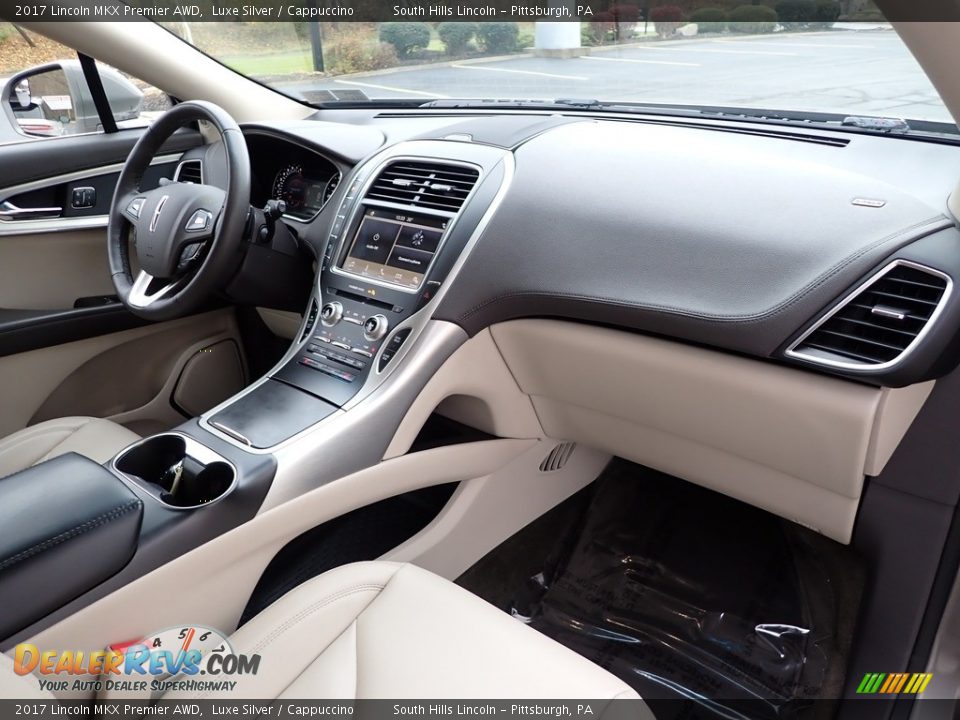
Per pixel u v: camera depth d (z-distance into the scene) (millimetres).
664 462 1355
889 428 1001
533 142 1364
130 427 1746
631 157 1279
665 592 1511
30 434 1343
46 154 1617
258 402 1202
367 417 1157
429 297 1244
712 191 1158
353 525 1339
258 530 1019
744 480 1247
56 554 818
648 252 1138
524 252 1220
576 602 1508
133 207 1365
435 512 1432
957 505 1063
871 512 1132
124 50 1593
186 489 1037
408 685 805
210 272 1264
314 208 1648
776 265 1034
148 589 904
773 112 1408
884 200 1041
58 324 1547
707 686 1330
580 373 1265
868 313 965
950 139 1202
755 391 1053
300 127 1650
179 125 1366
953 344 924
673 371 1125
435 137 1468
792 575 1517
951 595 1149
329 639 883
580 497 1756
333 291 1362
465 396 1386
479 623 869
